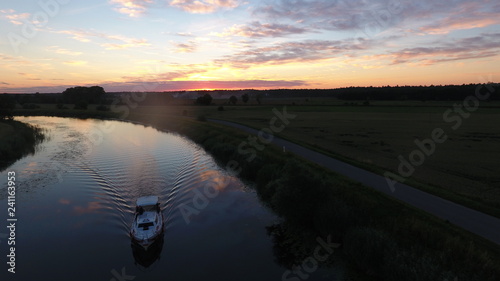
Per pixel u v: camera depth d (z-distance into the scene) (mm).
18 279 17797
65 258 20219
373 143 54438
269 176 32844
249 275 18453
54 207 28531
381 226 19422
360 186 25359
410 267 15125
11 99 95375
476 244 16109
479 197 24547
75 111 137875
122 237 23234
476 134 65625
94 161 46000
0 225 24812
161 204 29516
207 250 21344
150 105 191250
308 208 23000
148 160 46656
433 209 21000
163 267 19344
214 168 42094
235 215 26891
